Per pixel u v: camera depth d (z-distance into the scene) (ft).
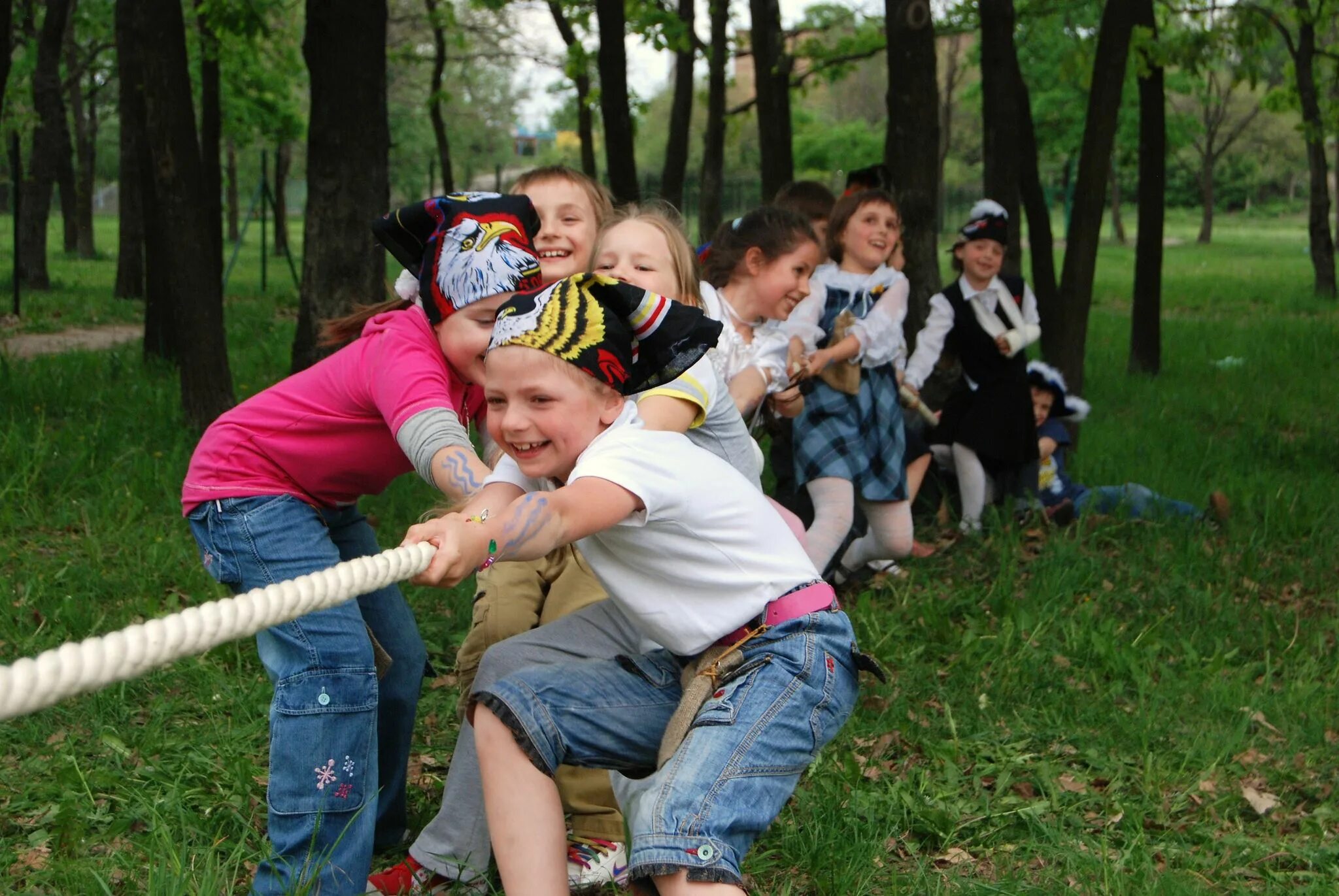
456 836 10.86
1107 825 13.32
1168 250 142.41
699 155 188.55
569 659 10.12
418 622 17.88
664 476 8.61
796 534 12.42
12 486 22.45
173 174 27.22
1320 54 65.72
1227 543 23.53
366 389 10.04
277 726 10.12
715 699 8.77
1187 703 16.52
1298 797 14.53
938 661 17.81
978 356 23.16
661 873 8.06
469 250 9.93
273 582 10.23
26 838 11.85
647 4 44.80
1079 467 28.84
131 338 50.47
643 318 8.98
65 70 99.40
